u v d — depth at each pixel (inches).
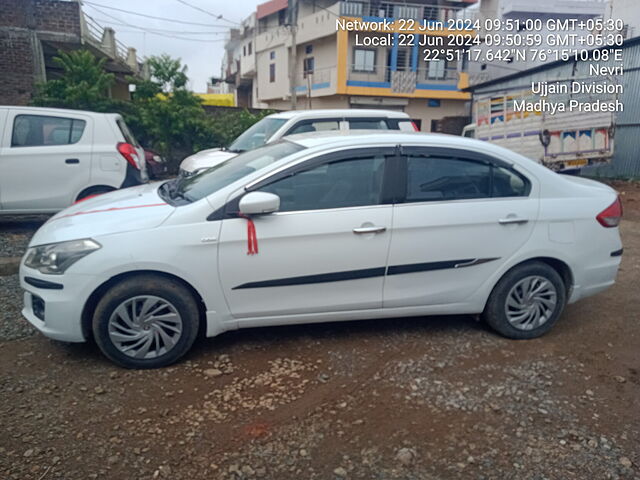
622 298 204.1
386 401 125.7
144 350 136.8
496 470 102.5
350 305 149.5
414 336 163.0
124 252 131.0
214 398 125.4
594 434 114.6
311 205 143.4
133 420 115.5
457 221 150.3
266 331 163.9
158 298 135.6
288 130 312.8
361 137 153.1
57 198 274.2
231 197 139.7
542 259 161.3
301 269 142.6
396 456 105.8
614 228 167.3
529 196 158.6
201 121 655.8
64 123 276.5
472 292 156.8
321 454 106.1
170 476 98.5
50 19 610.9
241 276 139.5
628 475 101.7
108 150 279.1
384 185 147.8
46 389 126.9
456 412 121.7
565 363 147.7
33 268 135.9
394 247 147.2
